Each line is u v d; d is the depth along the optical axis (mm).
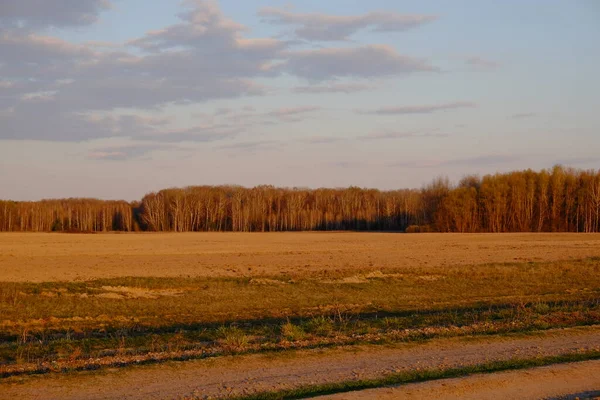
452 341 13734
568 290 31016
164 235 95000
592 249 58625
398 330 15898
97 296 28344
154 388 9695
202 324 20922
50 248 62438
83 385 9805
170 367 11078
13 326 20234
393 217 127562
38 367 11305
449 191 105125
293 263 46375
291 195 131125
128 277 35688
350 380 10242
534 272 38969
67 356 12586
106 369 10875
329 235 94625
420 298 28516
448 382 9992
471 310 23594
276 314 23625
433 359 11930
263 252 58125
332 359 11898
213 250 60844
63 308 24250
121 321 21734
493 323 16641
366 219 127688
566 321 17109
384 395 9266
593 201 97438
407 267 42500
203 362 11469
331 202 133500
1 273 37281
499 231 99312
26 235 91750
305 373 10758
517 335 14453
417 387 9688
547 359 11914
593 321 16953
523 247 62125
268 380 10250
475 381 10070
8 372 10922
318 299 28016
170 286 32562
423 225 103500
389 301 27531
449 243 70438
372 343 13500
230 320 21969
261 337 15203
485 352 12602
